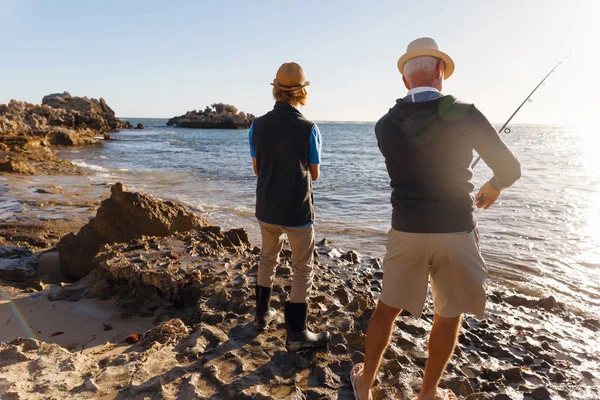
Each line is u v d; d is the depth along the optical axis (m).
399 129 2.13
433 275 2.23
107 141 52.94
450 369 3.21
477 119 1.97
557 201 13.05
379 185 17.39
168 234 6.78
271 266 3.32
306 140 2.82
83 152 34.94
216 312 3.84
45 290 5.03
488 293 5.42
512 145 55.53
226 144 52.91
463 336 3.80
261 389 2.68
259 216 2.99
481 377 3.19
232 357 3.02
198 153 36.16
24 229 8.64
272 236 3.14
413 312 2.24
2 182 15.04
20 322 4.17
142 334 3.76
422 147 2.06
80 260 6.30
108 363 3.00
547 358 3.61
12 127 39.09
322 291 4.40
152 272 4.67
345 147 51.44
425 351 3.31
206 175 20.27
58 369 2.88
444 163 2.04
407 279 2.22
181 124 134.25
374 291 5.05
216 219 10.53
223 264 5.04
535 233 9.17
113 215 6.53
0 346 3.12
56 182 15.92
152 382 2.69
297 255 3.01
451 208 2.08
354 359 3.06
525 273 6.73
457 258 2.09
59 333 3.96
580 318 4.76
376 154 38.94
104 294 4.84
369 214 11.59
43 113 60.22
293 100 2.92
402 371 2.94
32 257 6.38
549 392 3.03
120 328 4.08
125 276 4.79
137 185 16.42
